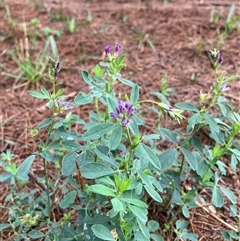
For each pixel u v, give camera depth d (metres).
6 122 0.41
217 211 0.33
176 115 0.23
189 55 0.50
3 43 0.52
